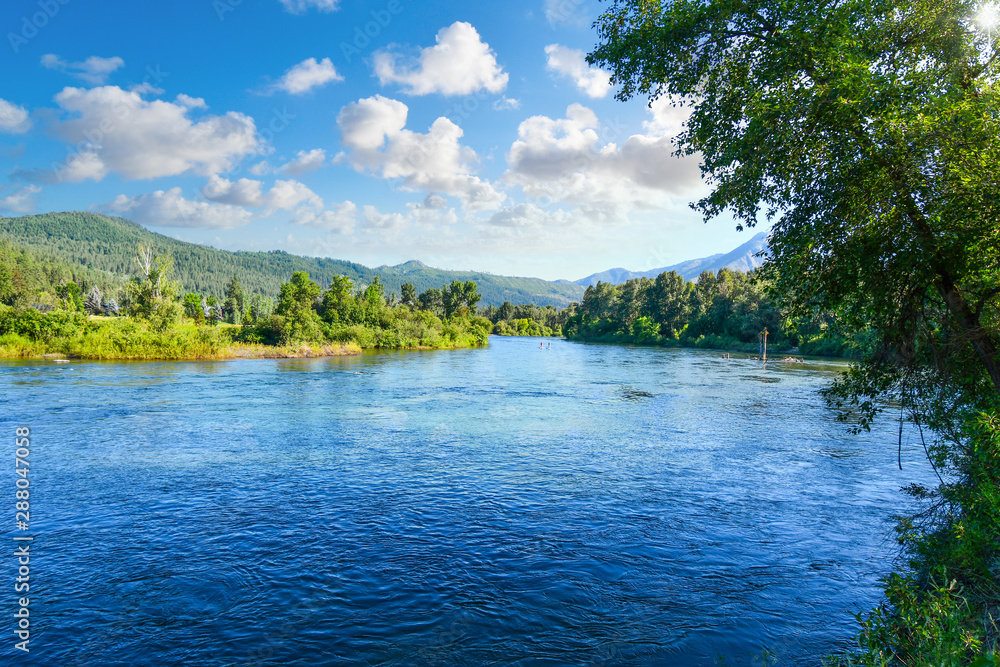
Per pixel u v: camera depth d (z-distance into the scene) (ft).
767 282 29.86
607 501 43.09
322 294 304.71
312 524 37.83
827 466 53.72
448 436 66.39
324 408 85.56
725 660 23.13
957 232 22.88
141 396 93.45
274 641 24.31
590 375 148.56
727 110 29.22
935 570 24.58
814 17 24.40
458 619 26.27
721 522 38.86
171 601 27.50
